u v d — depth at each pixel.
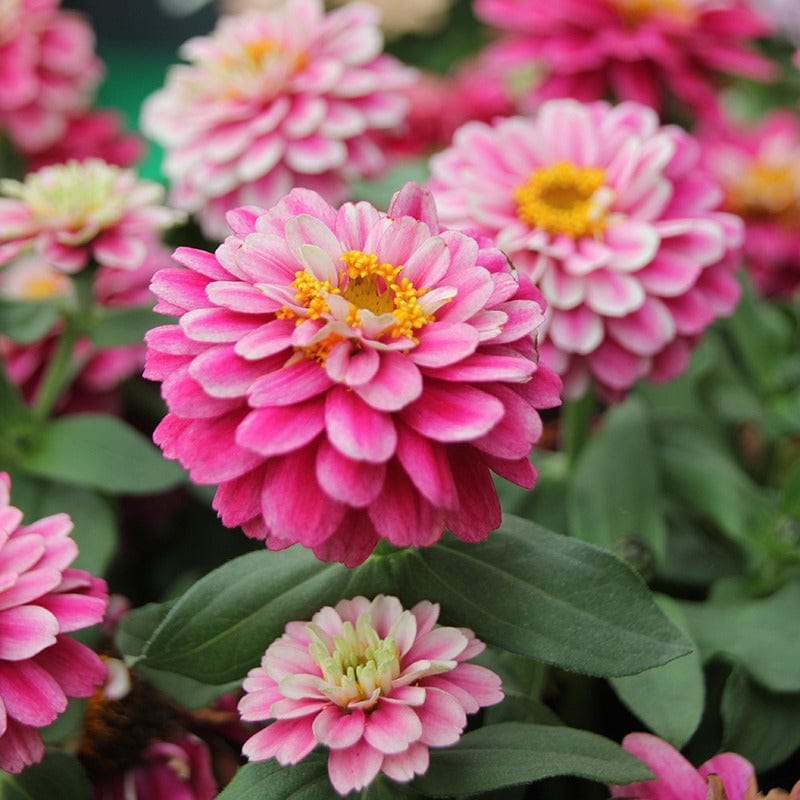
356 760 0.29
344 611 0.31
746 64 0.50
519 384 0.30
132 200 0.41
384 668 0.29
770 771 0.37
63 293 0.45
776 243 0.50
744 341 0.45
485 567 0.32
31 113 0.51
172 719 0.35
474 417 0.28
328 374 0.29
